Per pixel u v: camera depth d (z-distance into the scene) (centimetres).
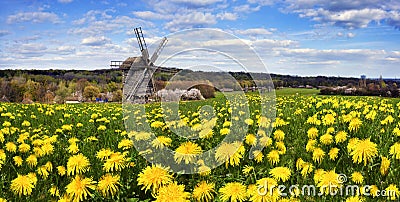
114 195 425
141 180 399
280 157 593
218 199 383
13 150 644
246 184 471
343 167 523
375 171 495
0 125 1093
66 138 880
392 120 910
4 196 456
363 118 1055
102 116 1429
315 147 614
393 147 532
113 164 473
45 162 613
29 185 454
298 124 970
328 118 859
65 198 402
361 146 493
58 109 1722
